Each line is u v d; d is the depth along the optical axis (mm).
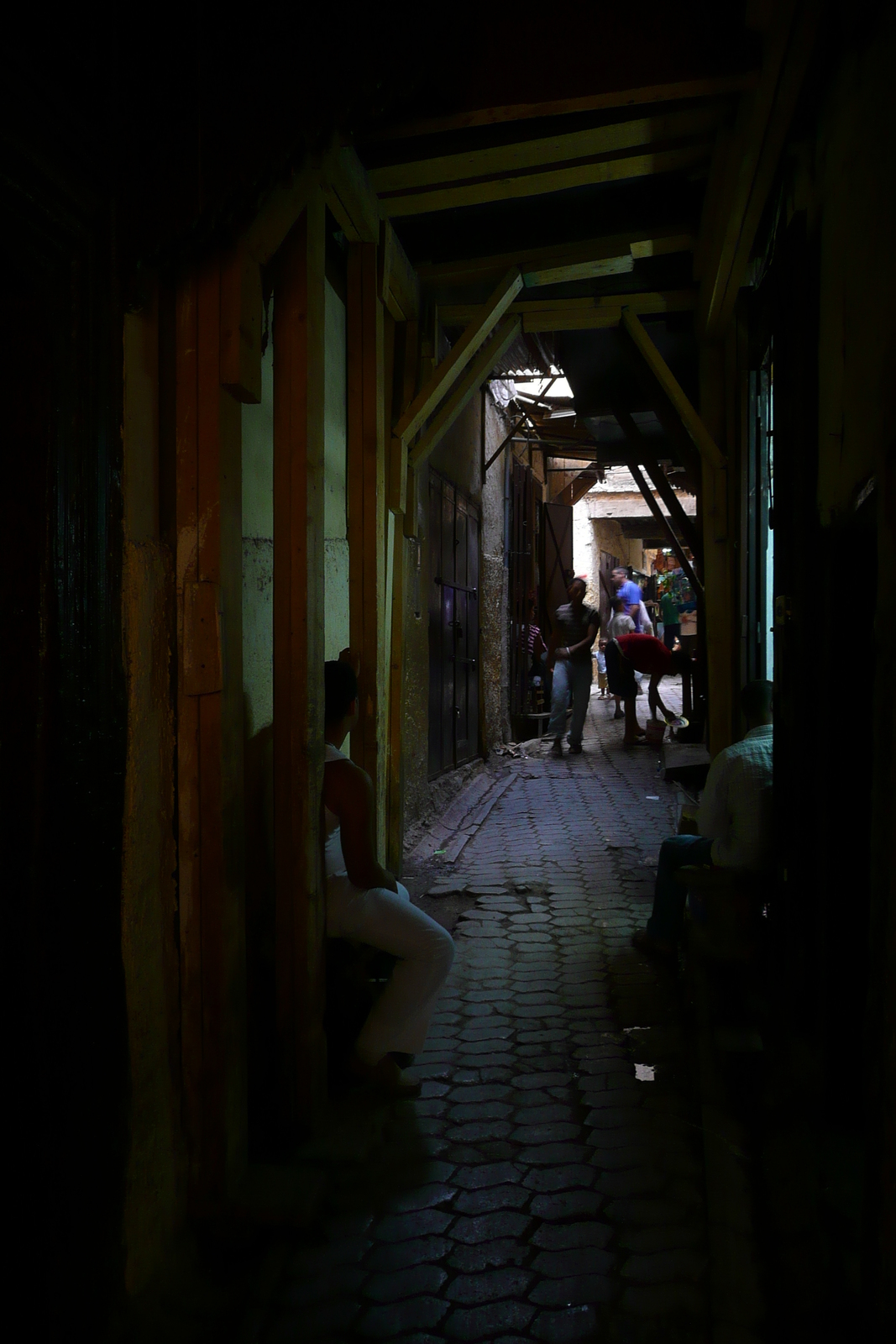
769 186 3510
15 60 1559
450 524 7996
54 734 1762
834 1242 2180
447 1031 3619
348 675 3180
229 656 2375
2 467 1752
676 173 4055
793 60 2701
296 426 2801
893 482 1670
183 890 2348
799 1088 2812
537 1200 2514
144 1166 2152
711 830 3791
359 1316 2104
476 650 9375
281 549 2811
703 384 5703
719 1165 2590
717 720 5684
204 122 2006
